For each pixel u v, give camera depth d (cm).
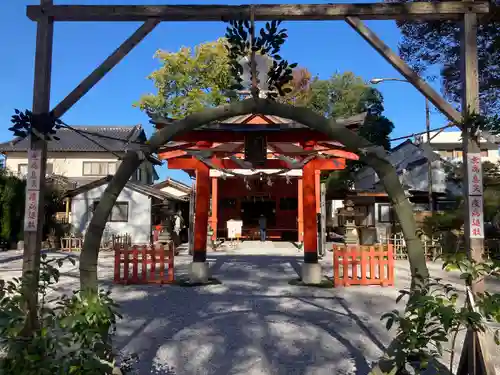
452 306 326
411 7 420
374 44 421
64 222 2197
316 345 534
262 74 400
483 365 365
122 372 383
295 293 892
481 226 408
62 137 2934
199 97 2180
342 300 817
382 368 364
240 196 2527
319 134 842
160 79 2242
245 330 604
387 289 934
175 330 604
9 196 1998
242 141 854
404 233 378
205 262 1034
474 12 420
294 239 2462
